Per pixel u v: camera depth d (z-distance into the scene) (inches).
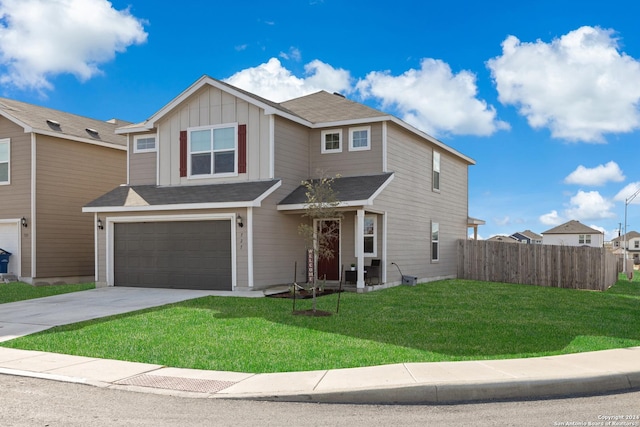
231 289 652.7
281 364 311.7
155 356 335.3
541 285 860.0
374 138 735.7
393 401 255.9
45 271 829.8
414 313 494.3
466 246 949.2
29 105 920.3
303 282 732.0
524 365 298.2
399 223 768.3
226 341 372.8
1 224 847.7
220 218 657.6
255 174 697.6
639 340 379.9
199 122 733.3
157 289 685.3
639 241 3540.8
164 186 753.0
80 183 891.4
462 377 272.8
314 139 772.0
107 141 929.5
